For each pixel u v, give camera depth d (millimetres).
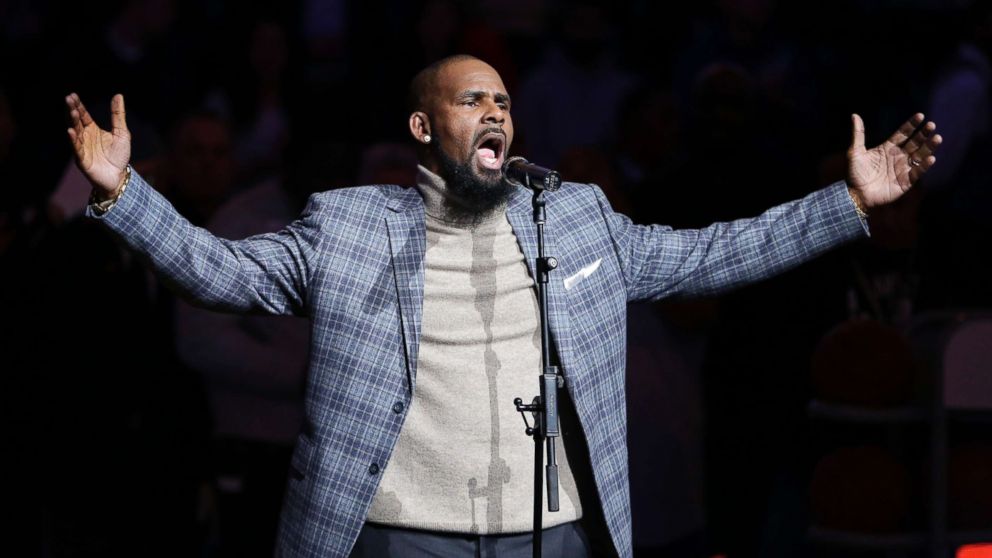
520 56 31703
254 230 18922
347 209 12523
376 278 12242
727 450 19156
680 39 31969
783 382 19094
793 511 19641
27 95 27297
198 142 20734
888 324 19047
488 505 11953
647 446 18594
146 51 29578
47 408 17594
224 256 12180
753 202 19688
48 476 17781
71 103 11461
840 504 18609
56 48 27938
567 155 20906
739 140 19844
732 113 19719
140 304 17922
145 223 11789
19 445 17656
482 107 12344
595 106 30219
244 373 18391
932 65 30312
